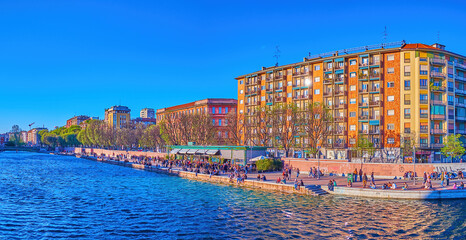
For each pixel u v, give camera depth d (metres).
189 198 47.81
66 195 50.47
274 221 35.28
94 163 122.56
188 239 29.88
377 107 83.06
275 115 88.50
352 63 87.88
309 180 57.78
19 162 124.69
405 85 79.69
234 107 124.56
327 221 35.00
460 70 83.56
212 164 77.62
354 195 48.03
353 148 84.19
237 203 44.00
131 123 193.12
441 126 79.00
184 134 108.69
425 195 44.84
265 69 109.19
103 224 34.41
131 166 102.50
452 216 36.59
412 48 79.44
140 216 37.62
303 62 96.88
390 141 80.62
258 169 71.69
